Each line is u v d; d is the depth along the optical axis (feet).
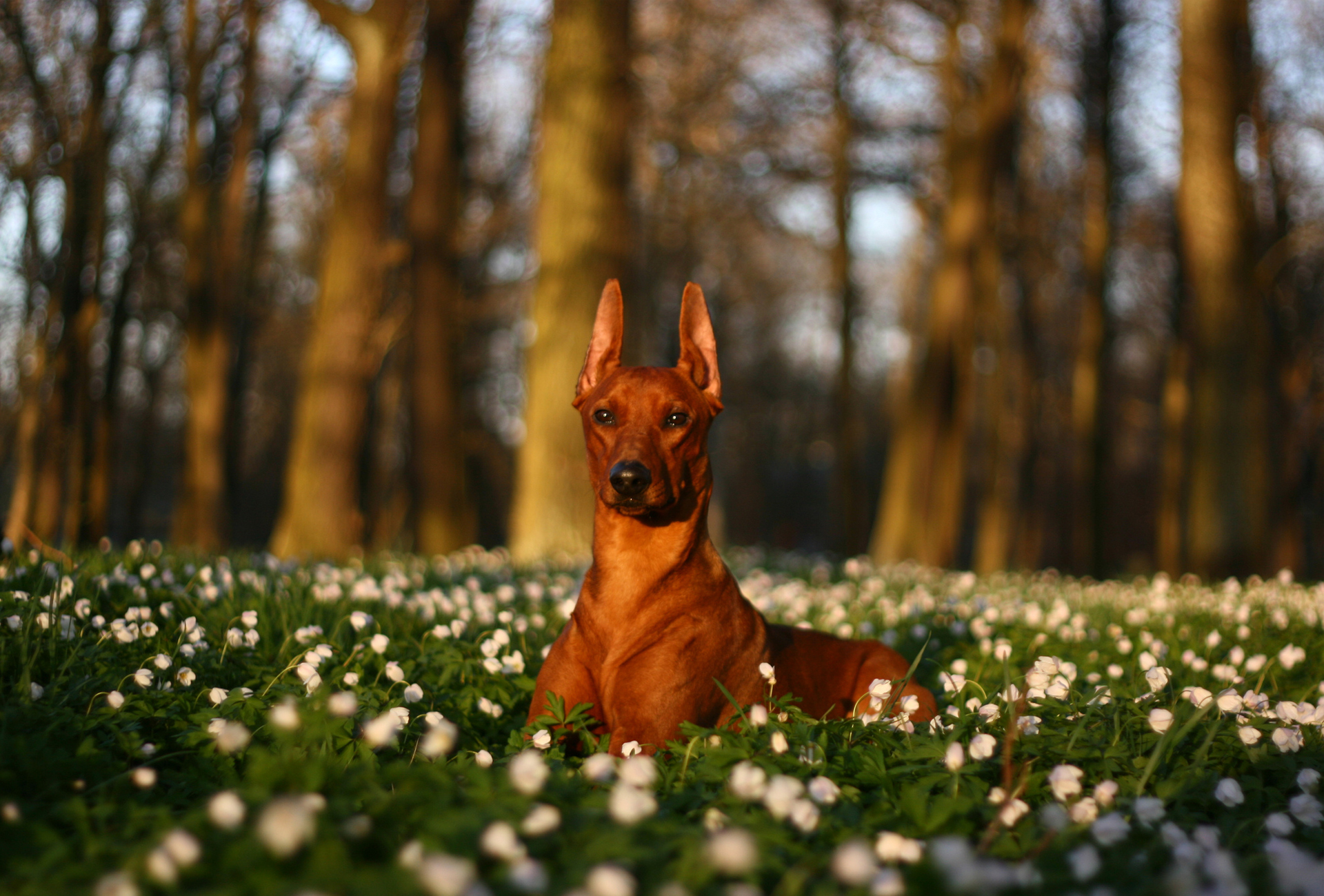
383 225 47.65
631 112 41.91
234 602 18.26
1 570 16.93
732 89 73.15
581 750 13.64
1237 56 43.14
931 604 24.86
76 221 43.09
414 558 38.17
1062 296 90.27
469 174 78.02
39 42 42.22
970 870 7.46
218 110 66.28
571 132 40.60
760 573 33.06
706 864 7.70
